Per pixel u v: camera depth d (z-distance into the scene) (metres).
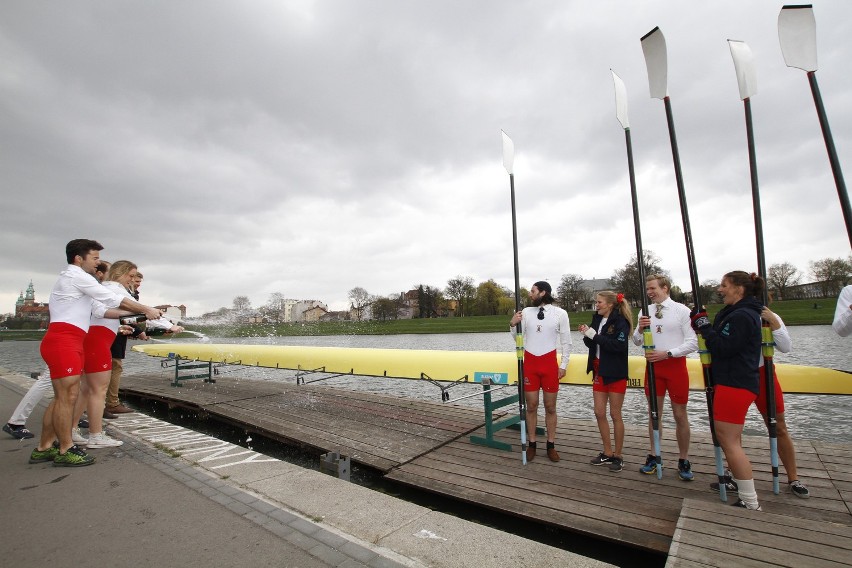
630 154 4.12
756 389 2.98
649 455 3.92
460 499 3.66
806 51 3.35
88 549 2.44
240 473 3.73
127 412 6.71
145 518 2.84
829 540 2.25
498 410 7.24
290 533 2.65
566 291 87.50
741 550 2.20
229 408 7.40
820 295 68.38
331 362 7.95
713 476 3.81
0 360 24.86
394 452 4.81
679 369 3.73
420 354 6.76
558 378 4.36
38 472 3.73
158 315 4.42
